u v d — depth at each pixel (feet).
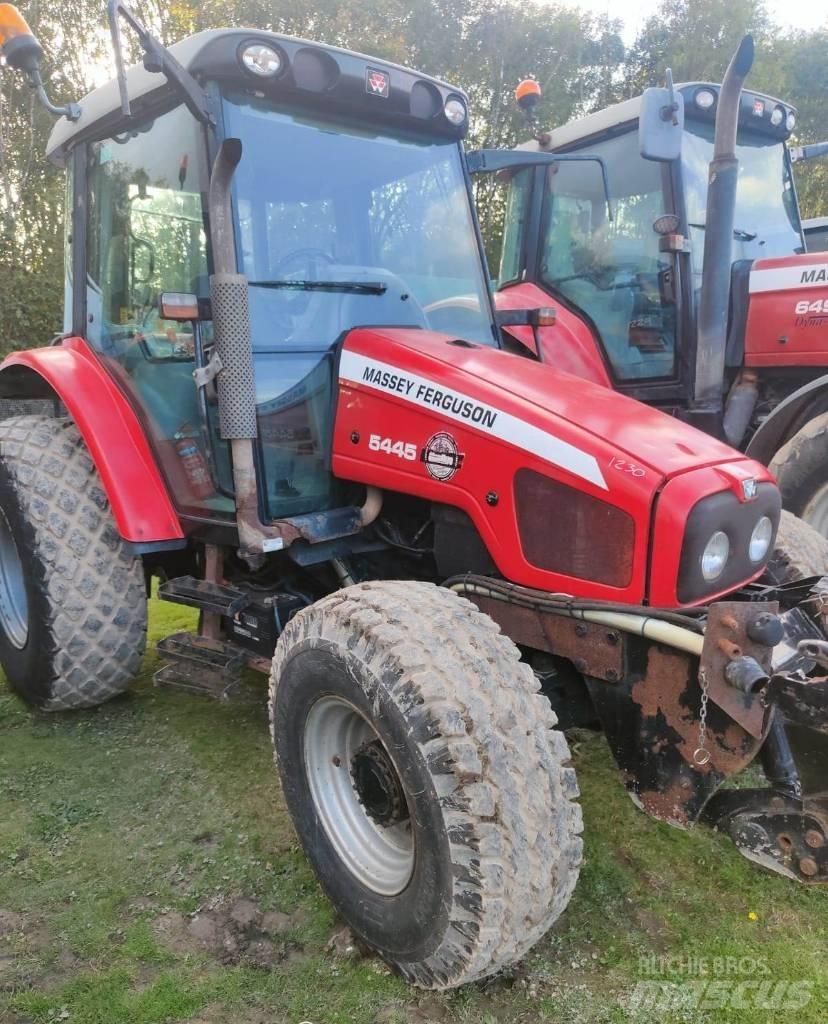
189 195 8.46
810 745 6.51
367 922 6.40
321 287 8.64
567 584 6.87
